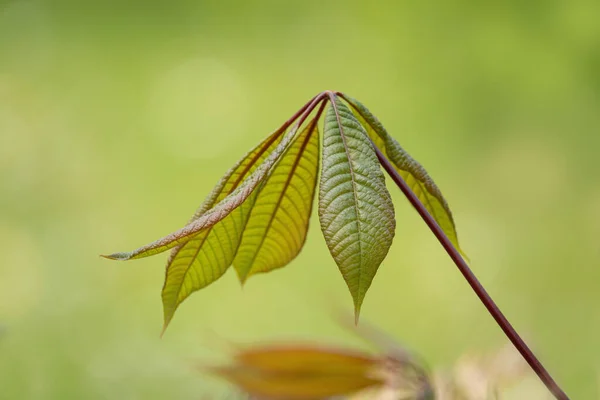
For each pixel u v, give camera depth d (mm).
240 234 680
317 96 675
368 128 688
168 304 682
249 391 789
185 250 678
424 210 670
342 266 640
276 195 697
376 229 642
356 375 780
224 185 678
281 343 787
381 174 651
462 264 669
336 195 646
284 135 679
